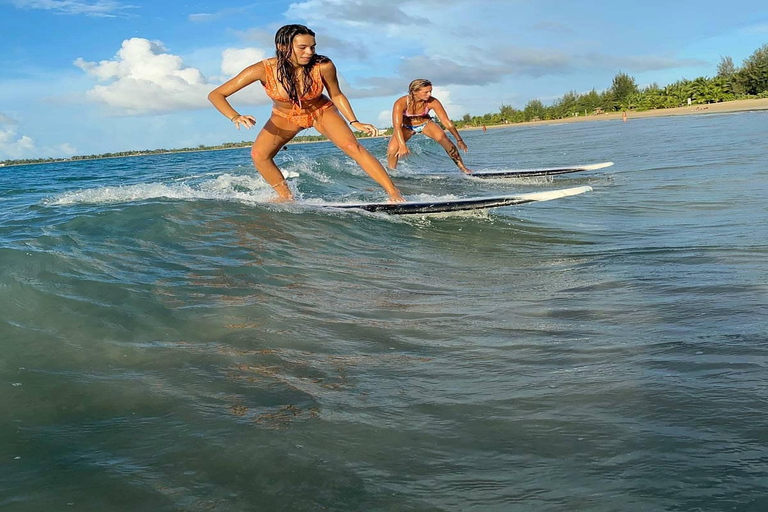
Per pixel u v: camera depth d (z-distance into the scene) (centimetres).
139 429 214
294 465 189
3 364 266
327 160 1427
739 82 5859
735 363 246
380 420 217
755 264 410
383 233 593
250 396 240
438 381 251
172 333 308
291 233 555
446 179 1133
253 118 667
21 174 2516
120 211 595
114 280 389
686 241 507
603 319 321
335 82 707
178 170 1942
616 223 628
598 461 184
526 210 724
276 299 367
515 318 333
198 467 190
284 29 661
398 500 171
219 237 523
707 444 188
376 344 297
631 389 230
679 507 160
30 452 200
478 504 168
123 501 174
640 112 6334
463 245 554
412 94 1146
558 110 8950
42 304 339
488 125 9750
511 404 226
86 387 247
